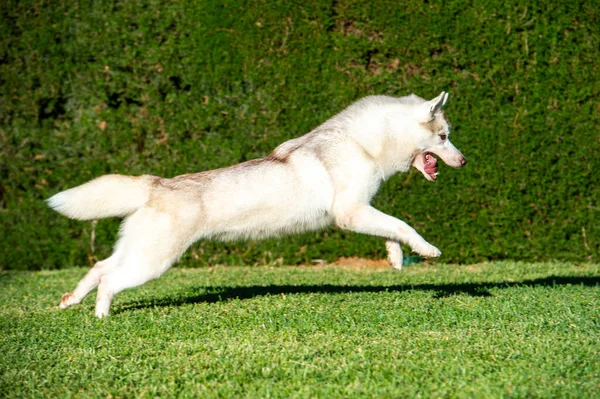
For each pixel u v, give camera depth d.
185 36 10.49
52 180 10.77
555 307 7.04
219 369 5.17
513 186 10.68
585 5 10.52
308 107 10.54
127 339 6.08
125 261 6.80
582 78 10.58
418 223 10.76
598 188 10.70
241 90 10.55
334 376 4.96
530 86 10.57
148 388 4.86
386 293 7.81
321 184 7.04
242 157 10.62
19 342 6.11
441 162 10.67
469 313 6.74
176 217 6.71
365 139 7.09
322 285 8.77
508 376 4.93
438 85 10.47
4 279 9.96
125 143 10.67
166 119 10.62
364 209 7.07
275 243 10.93
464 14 10.46
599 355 5.39
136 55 10.53
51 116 10.75
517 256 10.87
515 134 10.60
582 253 10.76
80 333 6.26
